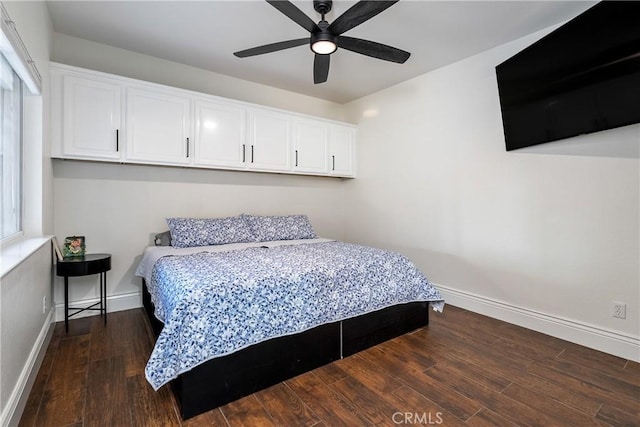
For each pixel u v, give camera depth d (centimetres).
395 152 374
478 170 295
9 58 158
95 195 278
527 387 179
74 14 233
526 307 264
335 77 350
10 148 191
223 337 162
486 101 287
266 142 345
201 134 303
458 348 226
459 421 151
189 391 152
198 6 223
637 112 177
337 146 405
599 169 223
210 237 301
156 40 271
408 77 349
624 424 149
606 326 222
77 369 190
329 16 230
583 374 192
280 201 394
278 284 187
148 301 266
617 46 181
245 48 284
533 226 258
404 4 217
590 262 229
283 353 185
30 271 174
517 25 244
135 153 270
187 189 326
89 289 277
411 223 358
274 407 161
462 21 238
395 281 243
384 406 162
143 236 302
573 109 209
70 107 243
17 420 143
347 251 269
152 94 278
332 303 205
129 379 180
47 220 234
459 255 312
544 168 251
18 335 151
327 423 149
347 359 210
